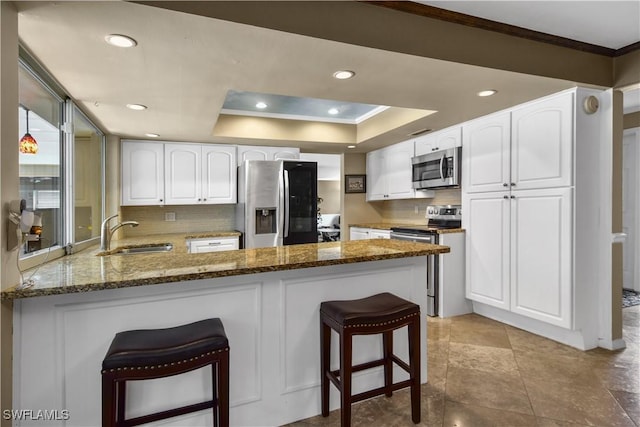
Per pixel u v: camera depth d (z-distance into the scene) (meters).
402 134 3.97
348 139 4.50
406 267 2.14
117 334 1.41
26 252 1.71
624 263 4.20
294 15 1.60
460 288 3.46
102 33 1.56
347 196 5.29
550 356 2.50
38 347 1.34
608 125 2.53
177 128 3.38
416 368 1.74
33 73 1.87
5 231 1.23
